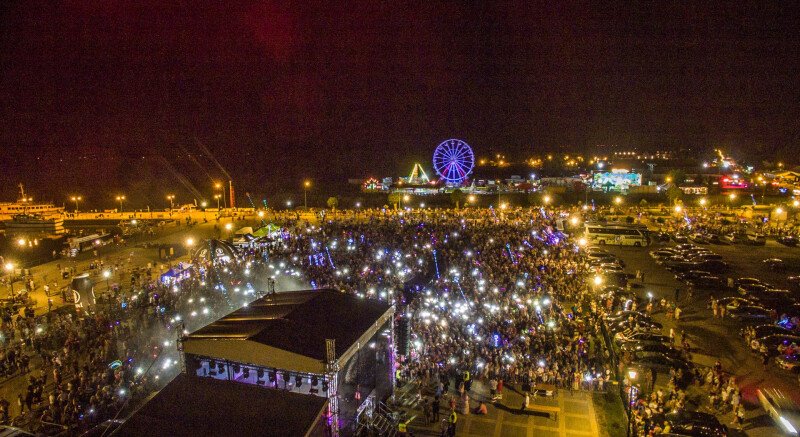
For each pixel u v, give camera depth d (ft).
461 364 101.24
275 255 186.50
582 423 86.12
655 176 429.79
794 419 82.74
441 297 135.74
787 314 135.64
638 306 143.54
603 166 481.87
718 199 355.36
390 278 151.23
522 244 200.23
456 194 371.15
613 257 184.96
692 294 154.30
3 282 172.55
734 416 88.22
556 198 383.04
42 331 116.47
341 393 74.38
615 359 108.37
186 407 64.80
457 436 82.28
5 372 100.07
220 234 264.52
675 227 256.11
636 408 88.22
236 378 73.87
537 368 100.53
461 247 197.16
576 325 120.26
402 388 97.04
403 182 477.36
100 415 81.35
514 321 119.34
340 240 209.77
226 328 76.54
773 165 516.73
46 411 82.33
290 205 406.82
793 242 220.84
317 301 86.22
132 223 285.23
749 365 107.55
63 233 258.16
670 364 105.81
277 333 73.67
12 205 359.66
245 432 60.59
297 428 61.77
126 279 176.14
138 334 115.14
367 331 80.28
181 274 161.27
